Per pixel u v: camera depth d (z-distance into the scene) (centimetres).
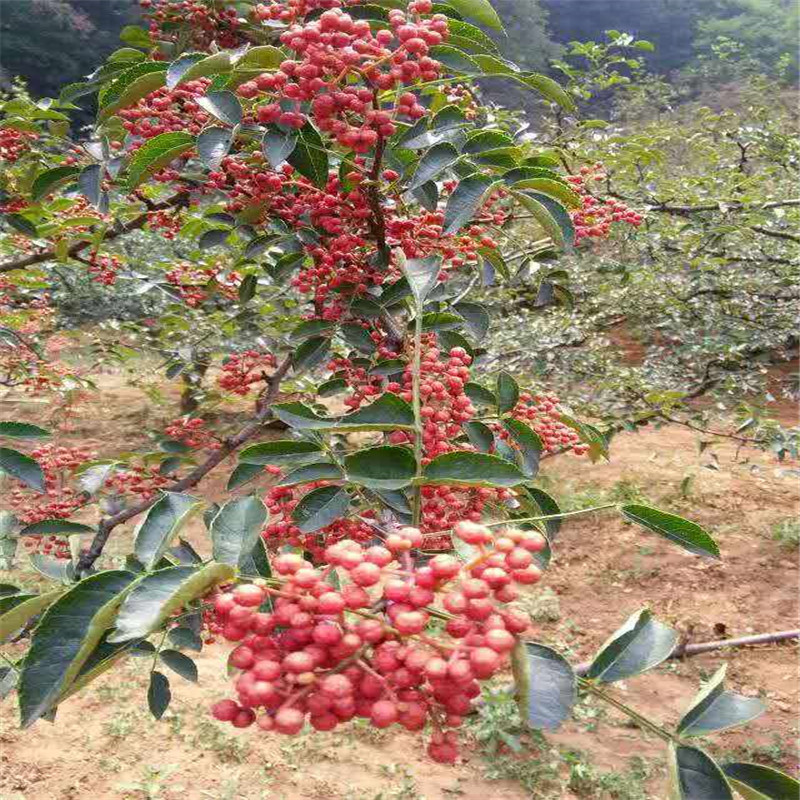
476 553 125
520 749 457
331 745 465
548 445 238
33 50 2702
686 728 117
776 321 741
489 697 465
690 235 694
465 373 187
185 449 378
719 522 750
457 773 446
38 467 200
